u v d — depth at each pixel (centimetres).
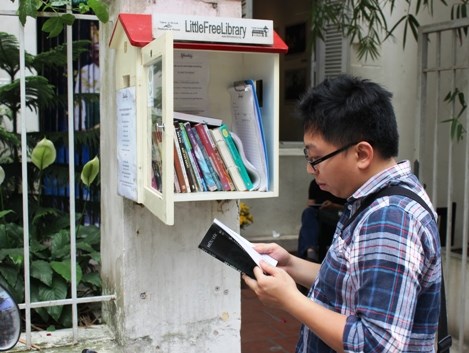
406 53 588
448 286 391
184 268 244
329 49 614
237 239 169
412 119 593
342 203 488
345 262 149
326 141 150
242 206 524
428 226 141
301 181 630
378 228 138
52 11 256
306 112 154
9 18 402
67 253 283
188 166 208
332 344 140
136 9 223
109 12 246
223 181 214
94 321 275
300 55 674
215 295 250
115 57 238
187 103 231
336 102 147
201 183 211
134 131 213
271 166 214
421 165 388
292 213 628
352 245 144
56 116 401
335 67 609
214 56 233
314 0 499
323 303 157
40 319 271
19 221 323
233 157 214
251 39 205
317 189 497
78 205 369
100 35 263
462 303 361
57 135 343
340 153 149
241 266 166
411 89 592
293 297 149
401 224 137
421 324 147
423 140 387
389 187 147
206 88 233
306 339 165
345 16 512
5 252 266
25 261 235
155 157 200
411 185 148
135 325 238
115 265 249
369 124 146
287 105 704
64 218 318
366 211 146
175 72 228
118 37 228
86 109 395
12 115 346
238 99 225
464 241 358
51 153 260
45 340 247
